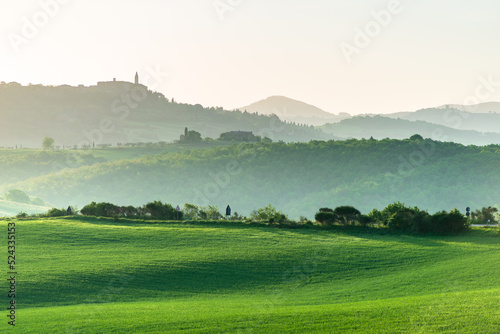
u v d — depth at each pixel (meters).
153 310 52.38
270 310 51.62
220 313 50.72
